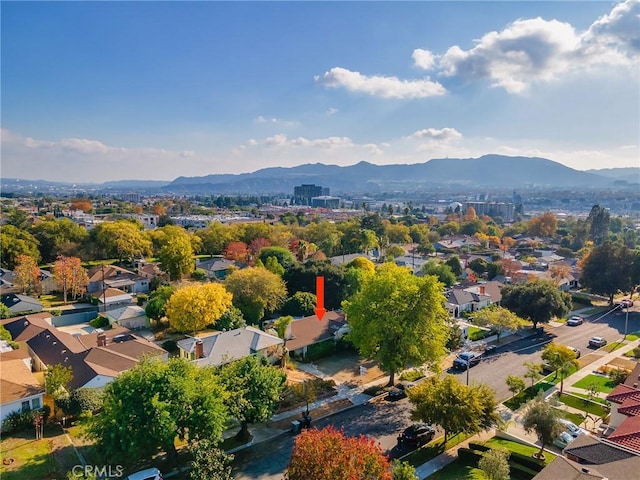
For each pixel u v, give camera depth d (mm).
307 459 24328
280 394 41250
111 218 182750
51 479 30266
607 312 80562
